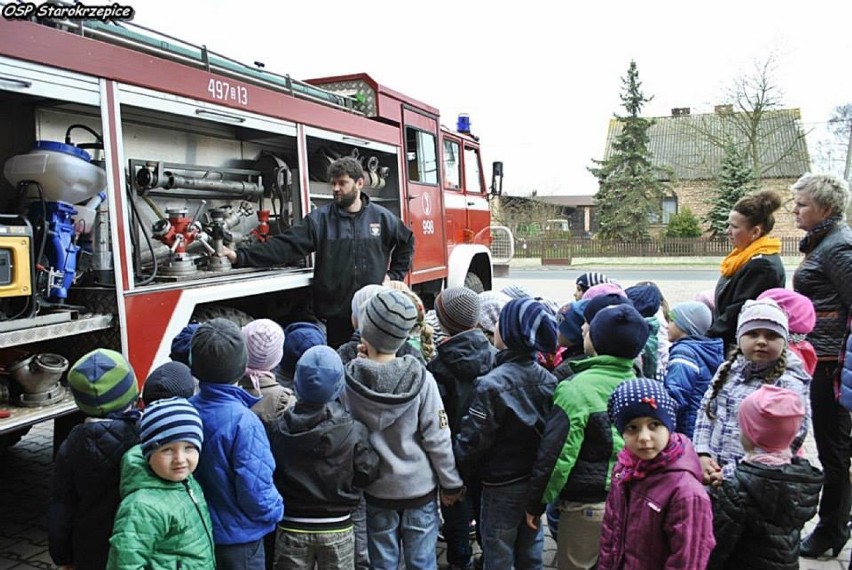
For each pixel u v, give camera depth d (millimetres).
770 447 2176
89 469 2154
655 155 37656
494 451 2738
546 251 31109
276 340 2797
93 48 3086
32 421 2916
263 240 4938
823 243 3299
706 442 2773
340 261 4598
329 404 2463
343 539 2465
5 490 4277
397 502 2643
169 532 2039
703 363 3305
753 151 30703
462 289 3133
